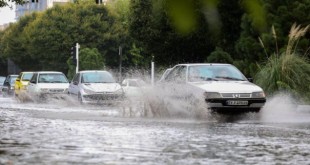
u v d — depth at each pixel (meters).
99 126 30.94
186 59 83.25
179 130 29.06
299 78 48.09
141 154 19.34
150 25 84.25
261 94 38.75
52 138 24.25
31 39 168.25
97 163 17.02
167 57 84.81
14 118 37.50
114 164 16.89
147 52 89.19
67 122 33.81
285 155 19.62
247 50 60.59
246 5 63.00
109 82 60.97
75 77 63.25
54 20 165.12
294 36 49.81
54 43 164.25
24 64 182.50
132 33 91.56
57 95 68.38
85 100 58.16
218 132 28.25
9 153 19.22
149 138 24.75
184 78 40.69
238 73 41.88
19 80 83.50
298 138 25.55
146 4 87.88
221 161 17.95
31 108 53.00
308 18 59.31
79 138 24.36
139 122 34.34
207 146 22.06
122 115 40.75
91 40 163.88
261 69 50.19
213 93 38.12
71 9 166.25
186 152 20.09
